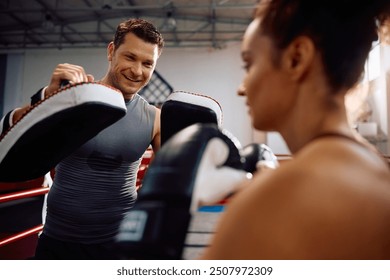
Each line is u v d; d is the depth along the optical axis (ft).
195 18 27.61
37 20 28.12
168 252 1.04
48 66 31.01
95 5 25.76
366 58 1.35
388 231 1.04
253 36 1.36
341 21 1.25
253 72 1.35
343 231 0.96
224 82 29.53
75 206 3.91
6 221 12.47
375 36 1.36
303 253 0.93
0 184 14.23
